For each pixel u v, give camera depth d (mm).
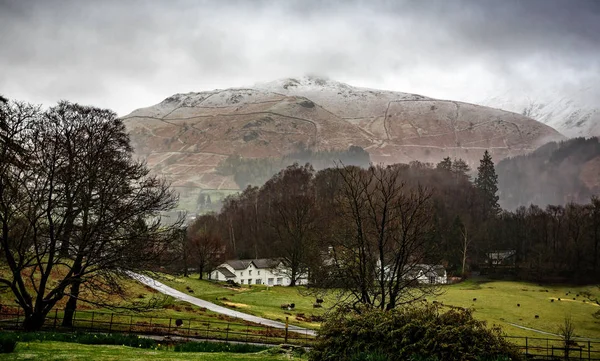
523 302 88875
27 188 32344
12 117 33469
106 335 28625
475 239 135375
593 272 124750
